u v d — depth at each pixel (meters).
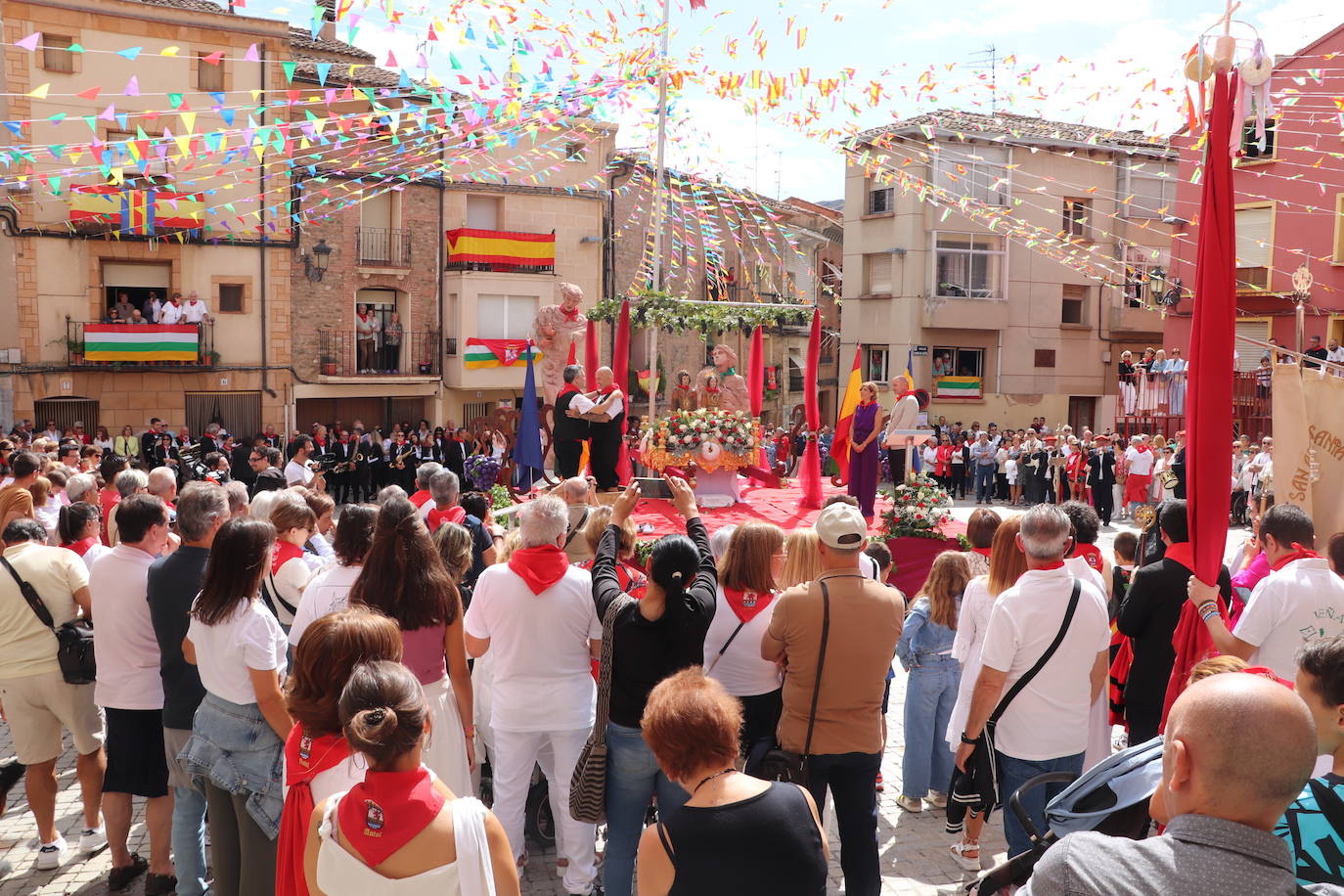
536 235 30.66
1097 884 2.01
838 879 5.28
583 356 21.25
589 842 5.00
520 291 30.86
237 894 4.35
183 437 24.34
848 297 35.22
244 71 24.45
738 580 5.02
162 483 7.92
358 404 30.22
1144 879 1.97
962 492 26.53
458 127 13.00
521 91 11.32
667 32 12.80
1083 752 4.62
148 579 4.74
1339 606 4.45
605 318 15.66
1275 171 23.92
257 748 4.25
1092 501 21.70
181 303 26.91
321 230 28.39
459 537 5.57
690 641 4.30
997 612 4.53
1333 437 7.17
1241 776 1.96
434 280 30.42
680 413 14.73
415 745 2.74
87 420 26.44
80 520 6.35
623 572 5.70
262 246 27.58
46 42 22.75
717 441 14.33
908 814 6.25
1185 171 25.27
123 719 5.05
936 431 27.59
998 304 33.59
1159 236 32.16
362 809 2.72
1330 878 2.38
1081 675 4.54
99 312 26.00
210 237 26.69
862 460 13.74
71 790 6.57
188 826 4.73
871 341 34.62
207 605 4.22
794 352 35.66
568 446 13.66
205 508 4.75
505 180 30.33
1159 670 5.32
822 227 37.34
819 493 14.42
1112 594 7.00
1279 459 7.27
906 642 6.27
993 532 6.50
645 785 4.43
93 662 5.30
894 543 11.52
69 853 5.61
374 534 4.63
